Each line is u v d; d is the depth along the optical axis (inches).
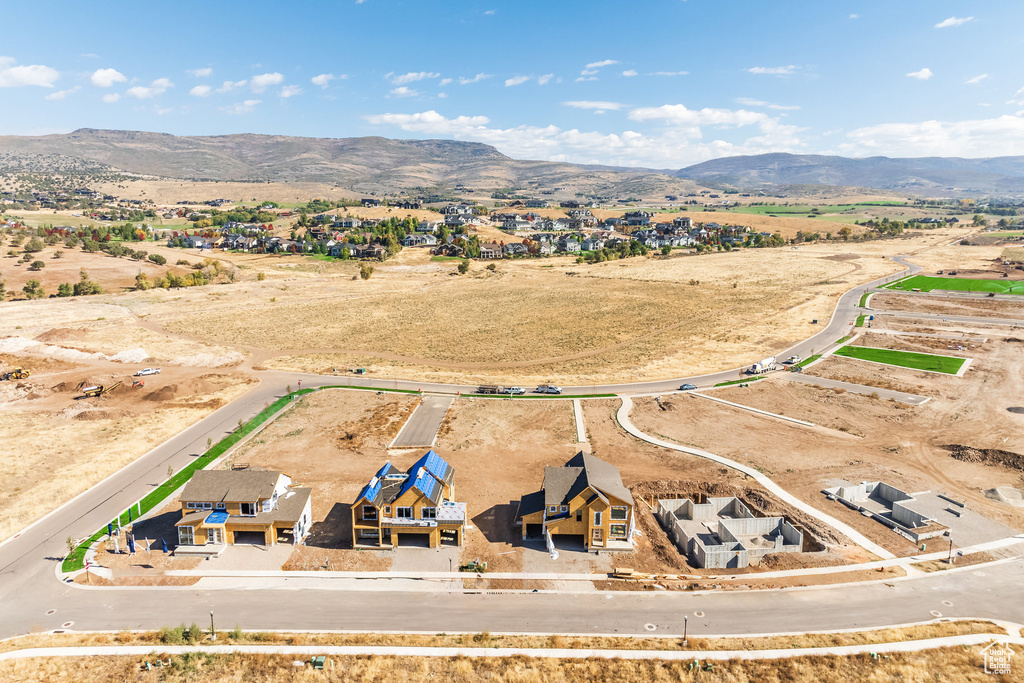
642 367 4072.3
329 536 2039.9
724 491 2342.5
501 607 1683.1
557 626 1598.2
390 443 2822.3
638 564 1900.8
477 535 2060.8
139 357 4234.7
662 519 2185.0
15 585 1744.6
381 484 2078.0
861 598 1697.8
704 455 2674.7
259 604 1684.3
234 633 1541.6
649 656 1477.6
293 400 3420.3
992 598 1692.9
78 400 3398.1
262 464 2583.7
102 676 1395.2
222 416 3169.3
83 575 1802.4
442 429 2994.6
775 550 1932.8
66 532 2037.4
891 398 3356.3
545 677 1413.6
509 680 1406.3
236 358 4274.1
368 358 4330.7
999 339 4441.4
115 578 1792.6
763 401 3373.5
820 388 3565.5
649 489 2369.6
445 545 1998.0
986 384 3528.5
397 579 1813.5
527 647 1515.7
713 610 1658.5
